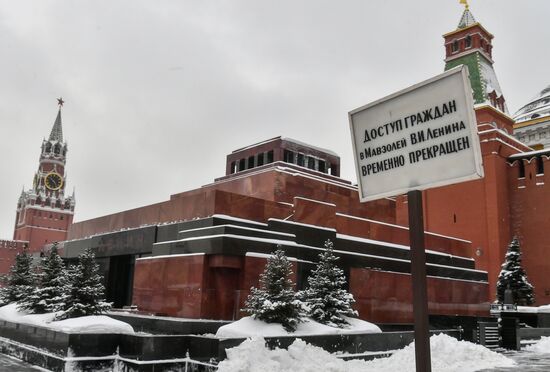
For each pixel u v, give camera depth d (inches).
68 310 616.1
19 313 754.8
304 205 834.2
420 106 254.2
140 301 751.1
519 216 1688.0
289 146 1049.5
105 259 954.1
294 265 710.5
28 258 1031.0
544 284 1593.3
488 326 988.6
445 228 1733.5
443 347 682.8
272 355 490.3
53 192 4045.3
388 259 885.2
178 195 1085.1
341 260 808.3
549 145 2172.7
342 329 613.9
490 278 1581.0
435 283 948.6
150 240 833.5
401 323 838.5
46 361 539.5
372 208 1056.2
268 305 550.9
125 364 503.2
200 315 641.0
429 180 246.2
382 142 270.1
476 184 1686.8
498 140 1681.8
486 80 1822.1
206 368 482.9
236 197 778.8
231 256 662.5
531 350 952.9
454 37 1940.2
